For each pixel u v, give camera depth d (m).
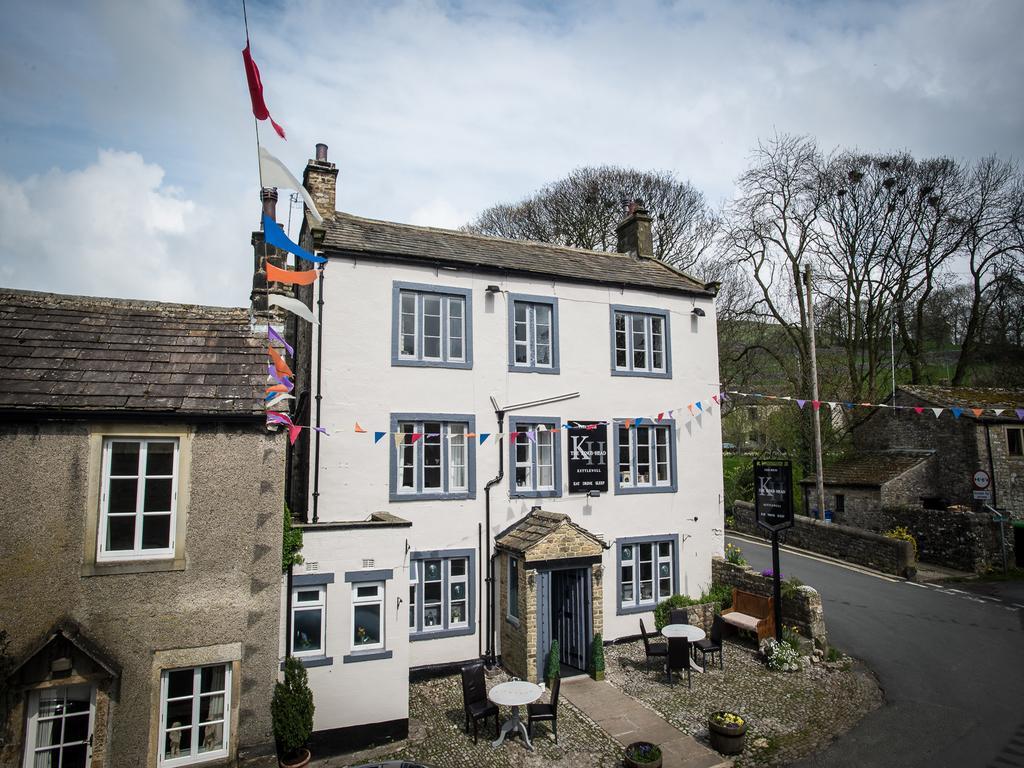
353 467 13.08
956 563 21.94
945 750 9.81
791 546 25.83
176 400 8.69
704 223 34.34
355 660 10.41
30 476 7.97
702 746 10.00
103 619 8.04
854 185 31.48
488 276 14.91
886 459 26.89
